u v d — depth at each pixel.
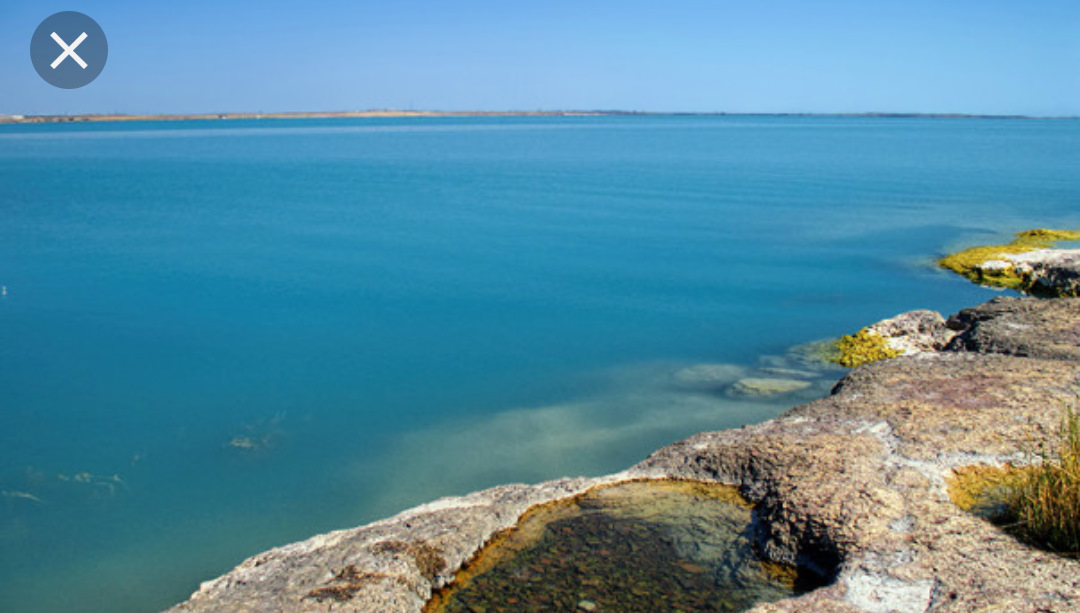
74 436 18.28
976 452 11.05
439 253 38.31
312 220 48.38
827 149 125.81
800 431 12.49
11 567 13.37
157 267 34.75
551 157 109.44
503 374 22.08
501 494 11.81
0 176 78.38
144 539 14.21
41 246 39.12
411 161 102.62
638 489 11.83
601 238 42.31
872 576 8.24
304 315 27.94
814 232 43.97
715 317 27.36
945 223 46.53
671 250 38.94
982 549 8.48
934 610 7.54
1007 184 67.50
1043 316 18.28
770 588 9.05
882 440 11.70
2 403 20.06
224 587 9.38
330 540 10.49
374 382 21.58
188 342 24.92
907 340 22.00
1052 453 10.57
